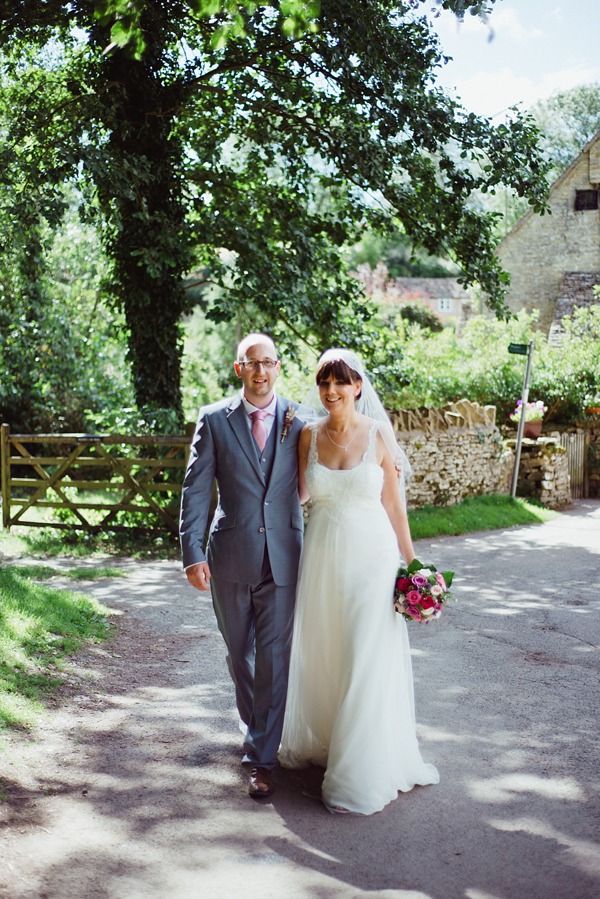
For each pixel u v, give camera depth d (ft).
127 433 34.88
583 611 23.12
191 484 12.23
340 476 11.87
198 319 121.80
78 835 10.09
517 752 13.05
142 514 34.22
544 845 10.04
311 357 51.90
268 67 36.73
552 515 45.42
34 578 25.36
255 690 12.00
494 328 64.85
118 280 39.24
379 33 31.78
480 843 10.10
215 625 20.66
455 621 21.91
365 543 11.82
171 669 17.03
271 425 12.20
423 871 9.43
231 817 10.75
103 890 8.89
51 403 53.47
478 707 15.17
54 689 15.02
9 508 34.88
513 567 29.89
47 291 52.80
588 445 59.67
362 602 11.62
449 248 38.63
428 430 42.57
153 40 32.71
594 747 13.25
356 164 35.40
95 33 33.42
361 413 13.41
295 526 12.26
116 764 12.26
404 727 11.82
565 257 86.28
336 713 11.64
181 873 9.30
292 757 12.60
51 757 12.30
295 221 39.78
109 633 19.13
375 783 11.03
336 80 33.99
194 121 41.01
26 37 34.99
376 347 41.11
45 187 33.83
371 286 142.10
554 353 63.67
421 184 38.22
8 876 9.07
